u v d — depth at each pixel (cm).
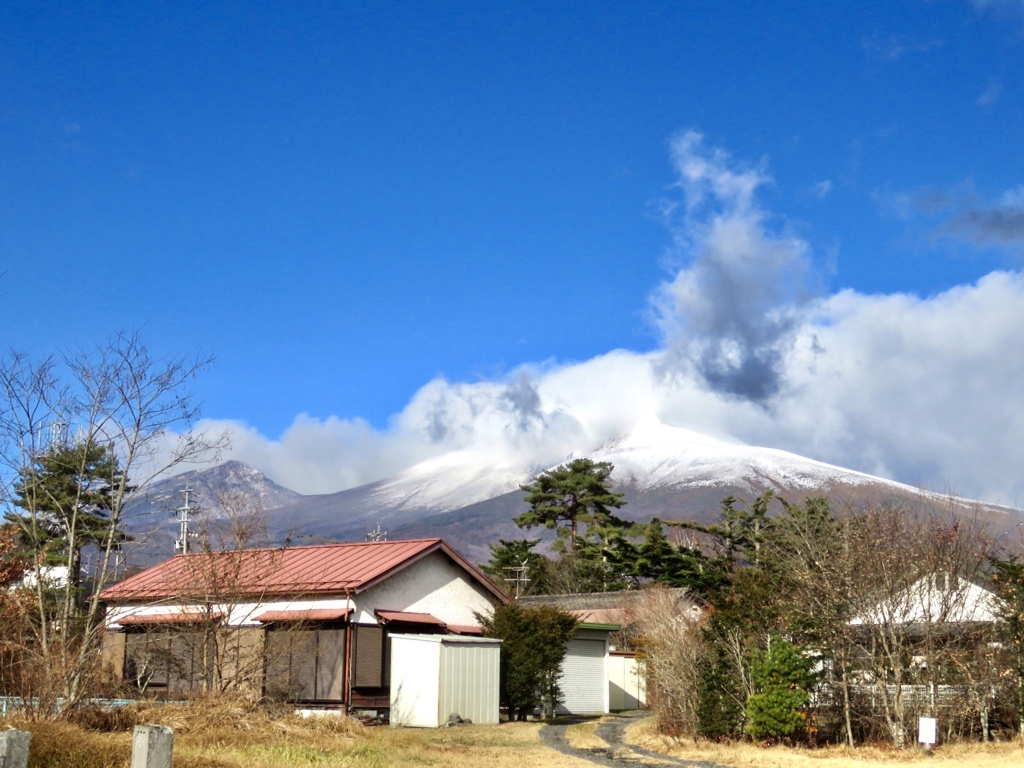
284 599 2702
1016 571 2219
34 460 1905
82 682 1717
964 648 2180
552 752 2047
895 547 2231
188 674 2456
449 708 2570
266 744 1714
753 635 2262
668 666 2445
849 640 2141
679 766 1830
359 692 2600
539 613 2945
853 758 1912
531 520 7581
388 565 2730
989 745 2039
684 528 5694
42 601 1772
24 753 888
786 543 3831
